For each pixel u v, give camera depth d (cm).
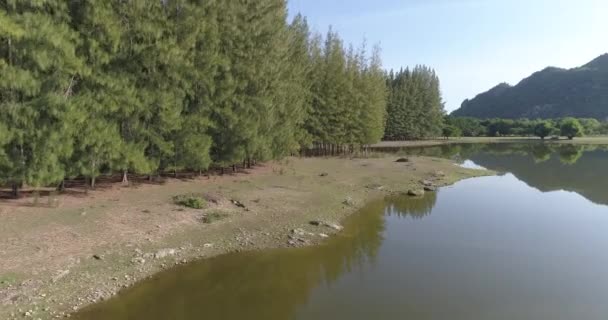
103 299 1097
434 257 1529
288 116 3388
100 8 1744
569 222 2127
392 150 7262
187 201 1911
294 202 2278
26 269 1130
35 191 1852
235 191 2339
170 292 1174
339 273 1359
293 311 1073
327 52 5088
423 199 2742
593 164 5144
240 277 1309
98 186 2112
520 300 1164
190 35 2198
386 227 1978
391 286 1249
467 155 6550
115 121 1891
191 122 2283
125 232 1502
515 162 5425
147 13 2019
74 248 1305
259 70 2777
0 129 1383
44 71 1520
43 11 1572
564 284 1285
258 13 2817
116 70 1895
